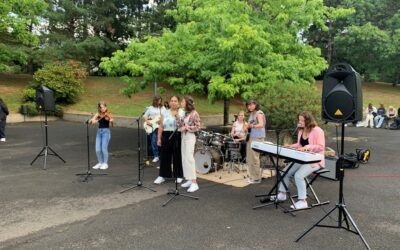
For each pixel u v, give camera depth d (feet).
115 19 100.17
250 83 36.83
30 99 74.02
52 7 90.58
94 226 18.69
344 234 17.76
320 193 25.13
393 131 65.31
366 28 101.14
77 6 93.81
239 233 17.84
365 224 19.20
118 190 25.18
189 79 40.98
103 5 95.81
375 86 118.83
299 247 16.29
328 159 28.86
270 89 35.47
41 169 31.53
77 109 77.25
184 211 21.01
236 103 82.89
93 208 21.47
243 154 31.35
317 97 35.12
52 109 34.37
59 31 93.97
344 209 17.49
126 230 18.16
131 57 41.24
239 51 34.17
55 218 19.83
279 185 22.88
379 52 104.01
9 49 72.49
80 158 36.60
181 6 41.73
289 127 33.55
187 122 24.53
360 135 58.85
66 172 30.48
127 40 104.32
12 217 19.97
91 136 52.42
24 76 95.61
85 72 85.51
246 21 35.94
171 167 26.86
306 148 21.17
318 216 20.39
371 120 72.54
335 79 17.93
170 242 16.76
